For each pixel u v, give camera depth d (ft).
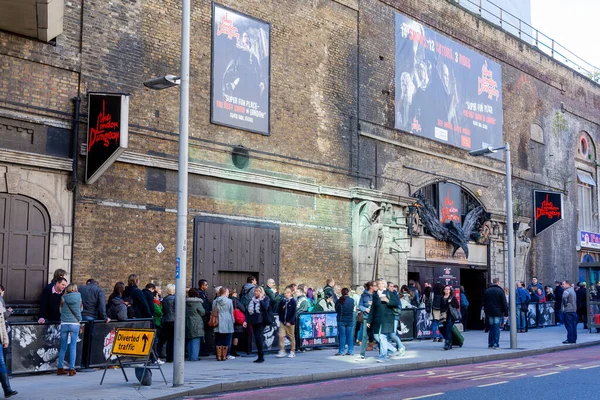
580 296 91.15
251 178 67.26
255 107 68.74
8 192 50.83
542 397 35.17
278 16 72.38
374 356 56.18
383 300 52.95
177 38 62.90
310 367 48.16
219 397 36.47
